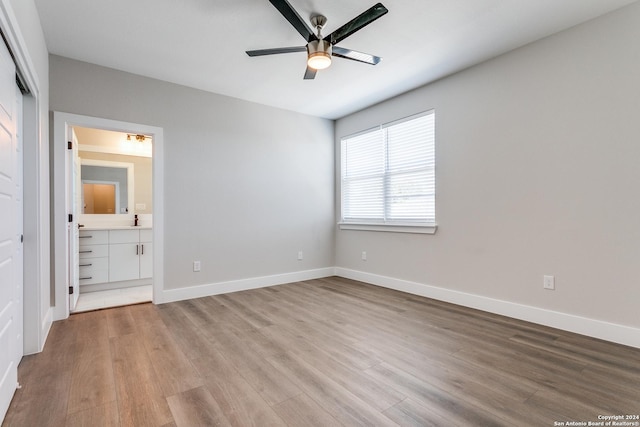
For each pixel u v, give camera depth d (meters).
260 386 1.76
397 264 3.96
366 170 4.40
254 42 2.69
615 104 2.29
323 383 1.79
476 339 2.39
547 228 2.64
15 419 1.48
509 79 2.87
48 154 2.74
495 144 2.97
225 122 3.84
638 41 2.19
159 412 1.53
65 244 2.89
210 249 3.73
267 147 4.20
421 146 3.68
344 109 4.41
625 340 2.24
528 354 2.13
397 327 2.65
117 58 2.94
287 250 4.39
